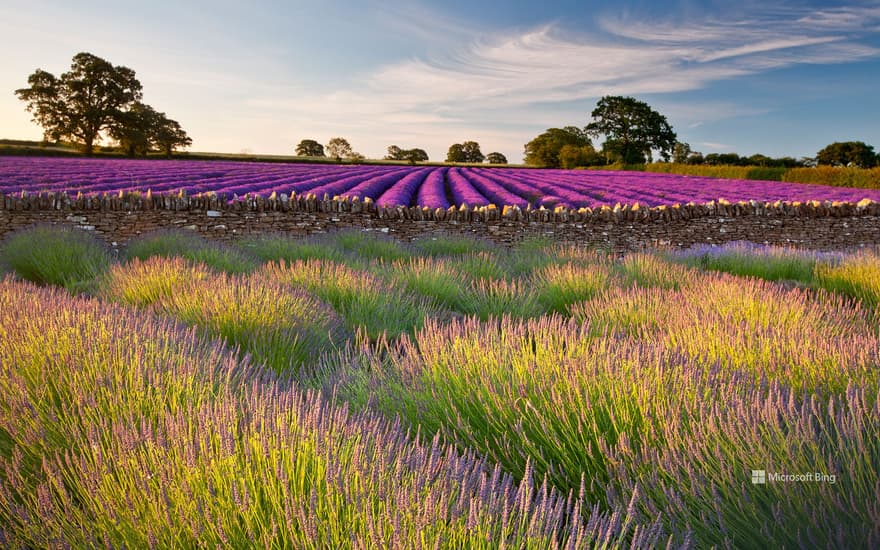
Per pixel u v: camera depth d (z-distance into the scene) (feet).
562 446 7.55
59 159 120.67
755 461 6.28
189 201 37.60
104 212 36.76
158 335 10.89
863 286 22.03
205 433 6.35
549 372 9.33
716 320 12.95
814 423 7.18
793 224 43.57
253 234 37.09
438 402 9.09
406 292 21.17
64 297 15.14
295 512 5.08
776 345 10.32
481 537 4.69
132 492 5.60
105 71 216.13
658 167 165.58
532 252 32.01
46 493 5.61
